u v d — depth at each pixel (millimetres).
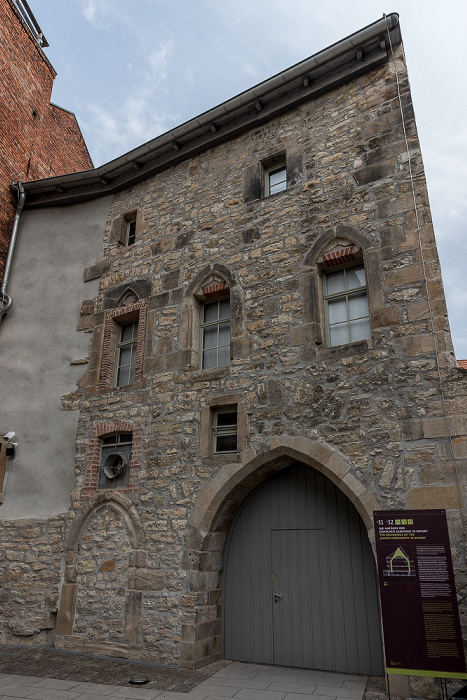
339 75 7734
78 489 8000
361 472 5781
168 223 8961
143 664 6324
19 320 9891
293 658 6188
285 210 7602
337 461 5953
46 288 9969
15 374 9453
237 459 6684
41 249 10398
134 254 9164
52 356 9297
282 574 6551
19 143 11125
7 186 10609
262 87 8094
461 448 5320
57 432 8641
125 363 8781
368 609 5910
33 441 8781
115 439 8125
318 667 6008
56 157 12461
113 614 6906
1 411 9258
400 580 4738
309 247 7148
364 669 5754
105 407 8281
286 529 6691
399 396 5824
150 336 8273
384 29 7195
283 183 8109
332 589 6180
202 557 6562
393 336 6082
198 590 6430
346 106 7629
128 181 9852
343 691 5133
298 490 6758
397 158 6836
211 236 8289
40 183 10406
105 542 7391
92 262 9727
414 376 5809
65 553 7672
